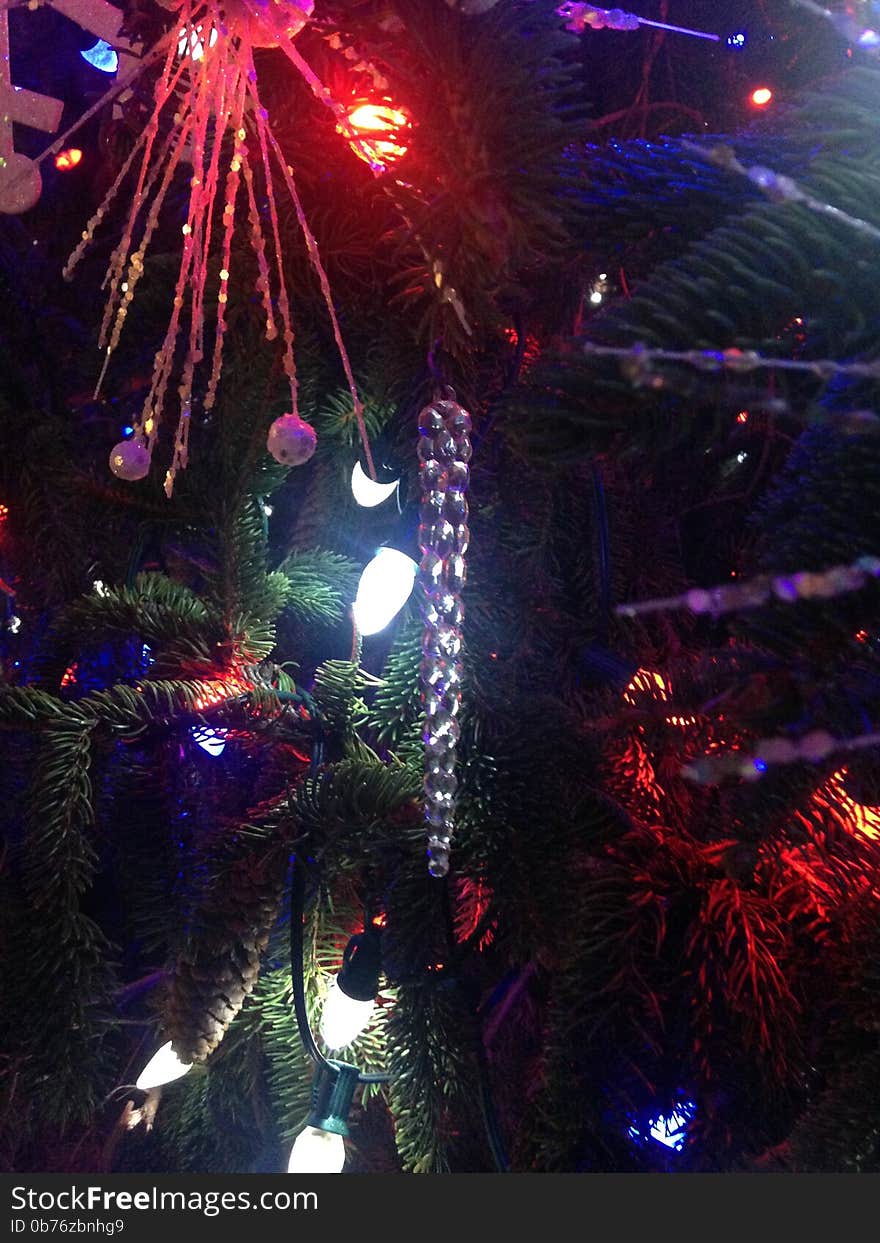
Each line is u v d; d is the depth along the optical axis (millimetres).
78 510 672
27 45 713
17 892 622
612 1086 551
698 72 602
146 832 690
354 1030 563
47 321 698
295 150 555
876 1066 499
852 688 369
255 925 566
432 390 569
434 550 491
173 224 659
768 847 459
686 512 684
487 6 415
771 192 322
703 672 509
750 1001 534
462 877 588
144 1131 710
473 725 563
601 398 331
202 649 613
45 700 594
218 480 625
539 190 428
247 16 438
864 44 327
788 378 346
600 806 572
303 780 593
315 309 619
